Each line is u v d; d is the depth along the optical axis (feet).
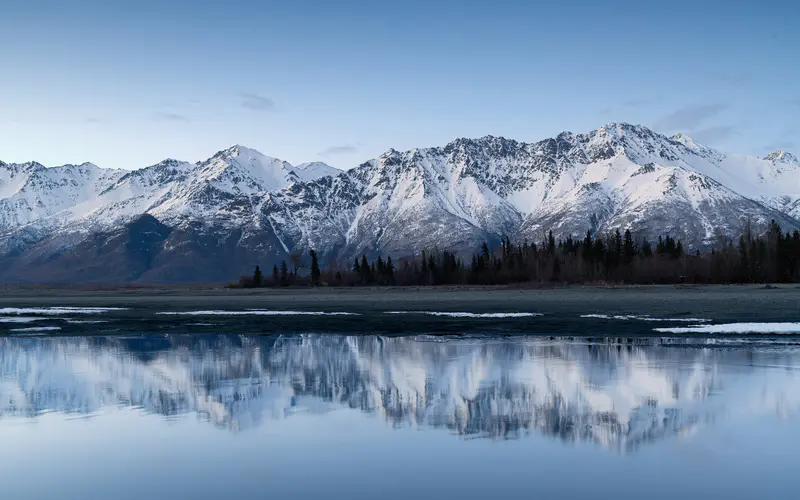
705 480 70.85
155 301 488.85
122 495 68.03
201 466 76.13
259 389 118.52
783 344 172.04
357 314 301.84
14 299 575.79
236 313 320.09
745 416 96.07
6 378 130.52
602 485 69.72
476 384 121.39
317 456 79.36
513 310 315.78
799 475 72.13
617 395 110.63
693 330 205.46
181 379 128.88
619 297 441.27
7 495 68.49
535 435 87.56
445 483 70.49
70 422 95.45
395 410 101.71
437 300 437.17
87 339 200.95
